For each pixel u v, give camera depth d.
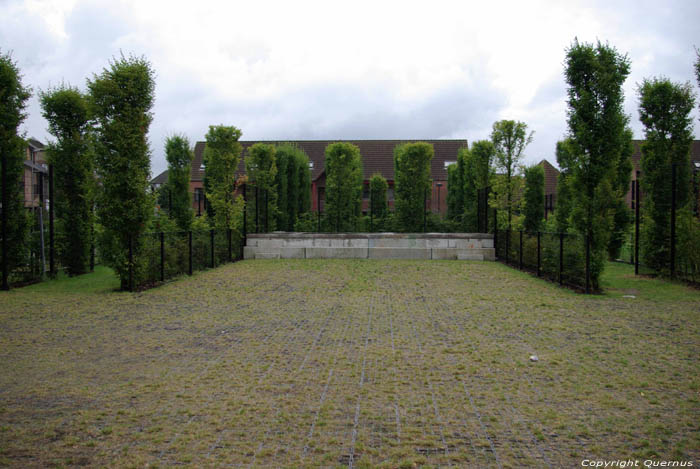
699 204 12.23
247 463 3.25
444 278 12.29
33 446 3.49
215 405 4.21
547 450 3.43
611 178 10.24
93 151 10.65
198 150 40.81
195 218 18.97
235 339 6.42
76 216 13.67
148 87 11.05
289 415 4.01
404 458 3.31
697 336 6.52
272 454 3.37
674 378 4.88
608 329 6.93
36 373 5.08
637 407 4.17
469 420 3.91
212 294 10.02
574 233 11.35
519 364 5.33
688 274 11.81
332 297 9.58
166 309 8.48
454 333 6.70
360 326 7.13
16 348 6.02
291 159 25.88
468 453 3.38
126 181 10.57
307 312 8.15
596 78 10.18
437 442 3.54
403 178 23.14
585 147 10.30
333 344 6.14
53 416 4.00
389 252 17.59
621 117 10.12
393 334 6.65
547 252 12.43
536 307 8.55
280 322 7.41
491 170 19.64
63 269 14.50
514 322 7.38
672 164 11.80
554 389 4.59
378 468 3.18
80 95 13.80
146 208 10.80
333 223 23.47
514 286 10.98
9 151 11.38
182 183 18.66
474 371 5.10
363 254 17.66
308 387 4.64
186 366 5.29
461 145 39.91
